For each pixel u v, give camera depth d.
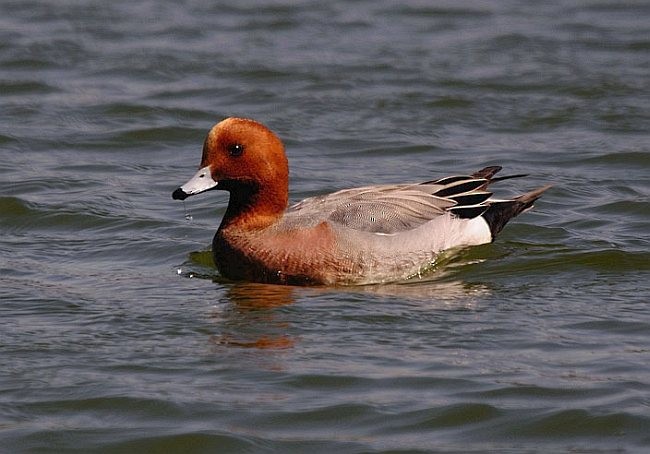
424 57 26.58
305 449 10.89
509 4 30.81
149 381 12.02
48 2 30.80
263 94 24.42
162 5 30.84
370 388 11.88
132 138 22.20
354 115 23.30
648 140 21.66
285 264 14.73
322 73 25.56
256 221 14.95
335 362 12.41
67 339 12.99
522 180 19.62
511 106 23.66
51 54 26.78
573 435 11.09
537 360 12.45
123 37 28.08
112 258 15.98
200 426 11.22
